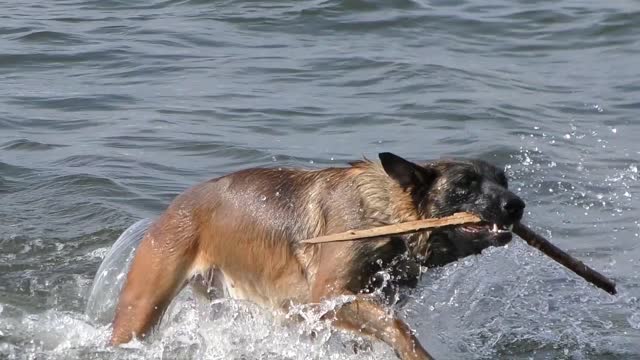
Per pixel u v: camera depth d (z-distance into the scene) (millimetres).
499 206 9312
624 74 20031
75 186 14609
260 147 15992
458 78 19438
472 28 22625
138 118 17375
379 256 9688
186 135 16562
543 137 16672
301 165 15219
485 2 24359
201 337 10648
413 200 9633
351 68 19922
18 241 13016
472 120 17344
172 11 23469
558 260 9688
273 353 10344
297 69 19875
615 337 10719
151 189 14547
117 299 11312
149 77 19422
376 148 15992
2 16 23031
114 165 15375
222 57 20531
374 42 21609
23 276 12180
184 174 15148
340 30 22281
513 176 15055
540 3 24312
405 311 10969
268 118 17344
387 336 9453
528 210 13930
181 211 10609
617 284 11867
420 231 9352
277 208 10242
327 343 10172
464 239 9539
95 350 10430
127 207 14008
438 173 9594
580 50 21547
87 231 13336
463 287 11766
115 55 20531
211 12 23297
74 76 19500
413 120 17312
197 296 10859
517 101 18375
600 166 15523
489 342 10664
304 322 10055
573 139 16641
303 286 10102
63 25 22359
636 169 15375
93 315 11305
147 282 10438
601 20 23016
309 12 23000
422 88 18859
